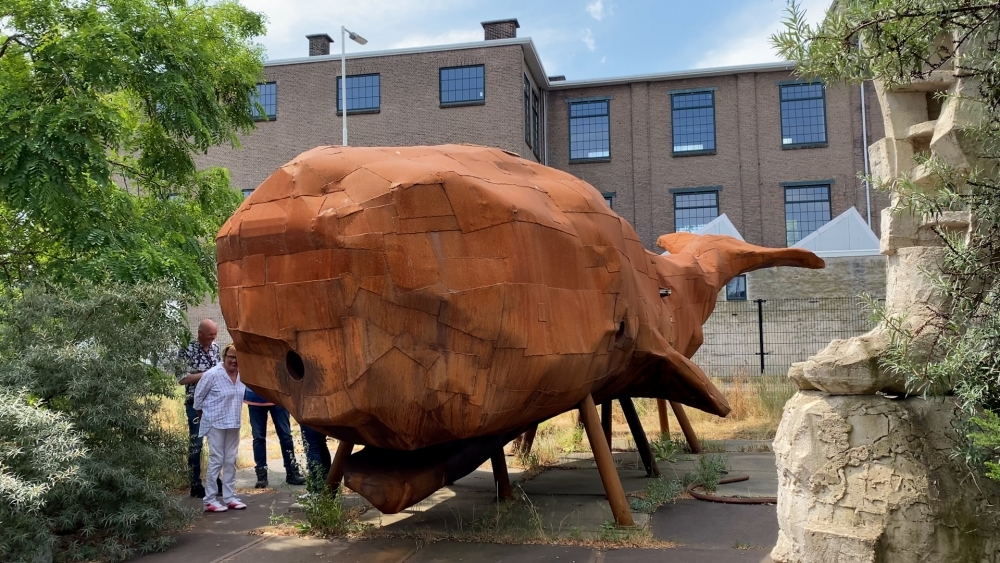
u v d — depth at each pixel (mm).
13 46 7812
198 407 6906
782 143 26062
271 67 24875
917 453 3336
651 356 6441
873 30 2904
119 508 5531
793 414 3676
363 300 4453
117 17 7938
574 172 27109
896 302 3648
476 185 4652
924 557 3234
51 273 7242
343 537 5797
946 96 3354
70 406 5707
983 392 2832
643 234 26547
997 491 3256
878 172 3844
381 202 4484
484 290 4543
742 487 7352
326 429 4926
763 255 9375
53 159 6707
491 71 23609
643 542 5375
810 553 3408
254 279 4719
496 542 5527
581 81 26859
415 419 4688
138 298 6297
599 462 5852
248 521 6434
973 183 2924
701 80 26625
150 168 9328
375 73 24312
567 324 5074
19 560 4848
